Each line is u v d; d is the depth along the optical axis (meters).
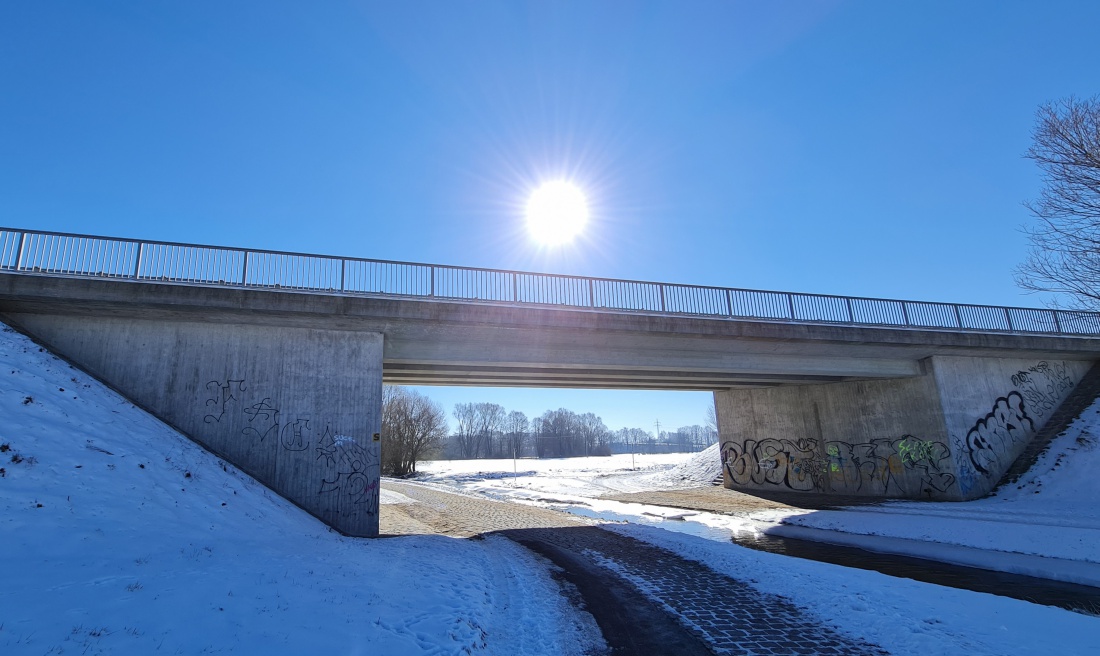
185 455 14.30
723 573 11.67
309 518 15.90
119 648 4.84
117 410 14.34
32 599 5.77
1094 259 24.30
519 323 19.84
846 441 30.44
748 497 31.25
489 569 12.28
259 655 5.27
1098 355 30.30
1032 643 6.96
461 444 153.88
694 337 23.19
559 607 9.36
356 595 8.00
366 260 18.34
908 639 7.23
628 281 22.22
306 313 16.89
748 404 35.84
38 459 10.51
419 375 25.89
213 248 16.69
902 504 25.23
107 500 10.47
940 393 26.91
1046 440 27.39
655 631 8.05
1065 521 18.17
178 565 8.23
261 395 17.08
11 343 14.08
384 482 49.94
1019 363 29.44
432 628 7.02
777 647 7.30
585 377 27.30
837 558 16.06
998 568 14.46
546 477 55.34
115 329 16.27
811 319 24.98
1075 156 23.27
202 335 16.98
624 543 15.93
